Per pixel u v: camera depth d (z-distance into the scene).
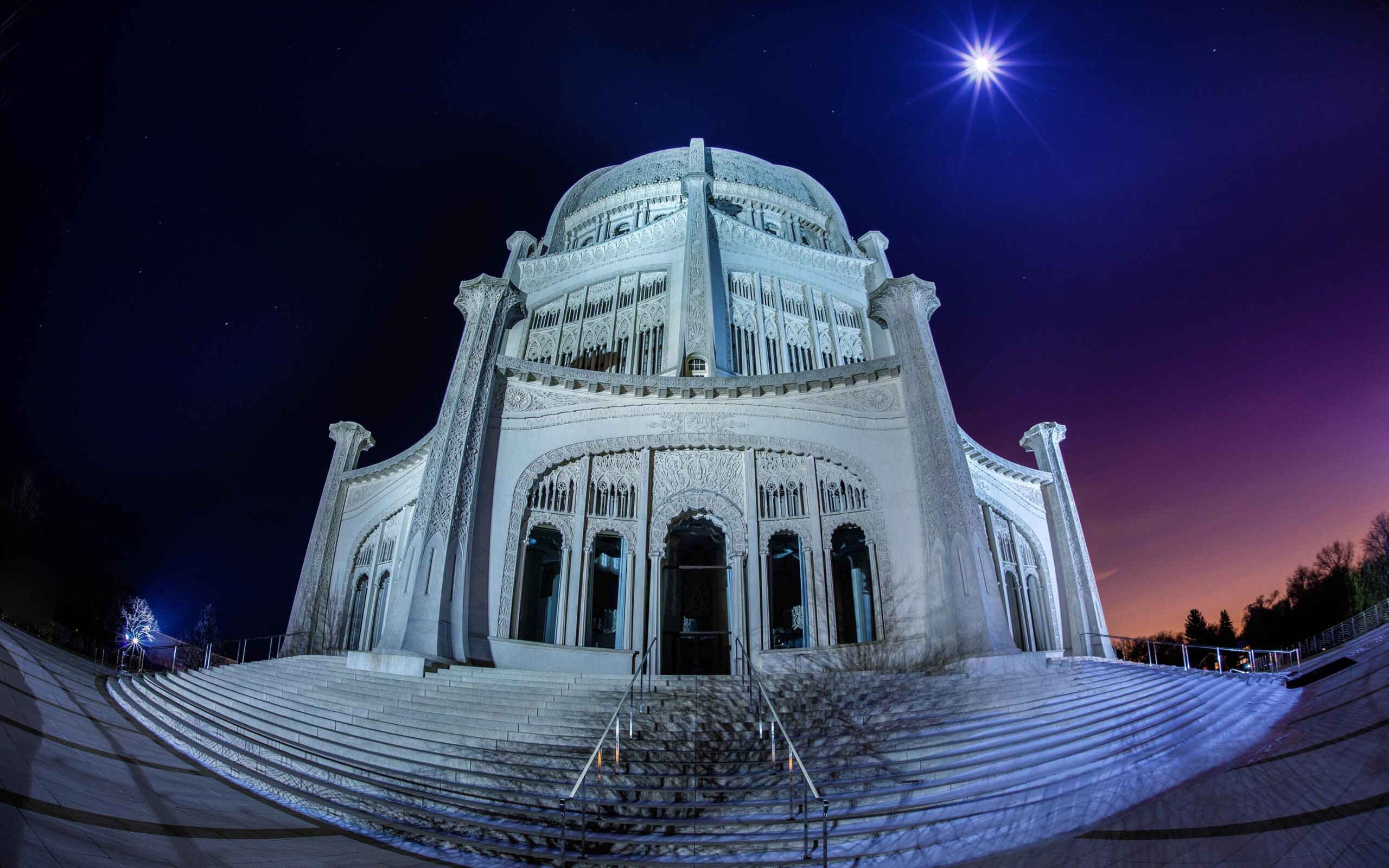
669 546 27.00
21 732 10.79
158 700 17.05
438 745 13.73
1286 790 9.05
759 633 22.80
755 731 14.20
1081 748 12.72
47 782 8.95
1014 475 30.34
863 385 26.03
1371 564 41.66
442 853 10.25
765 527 24.44
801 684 17.55
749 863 9.57
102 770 10.70
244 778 12.74
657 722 14.73
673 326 33.06
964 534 21.72
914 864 9.13
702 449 25.58
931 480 23.20
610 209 42.12
